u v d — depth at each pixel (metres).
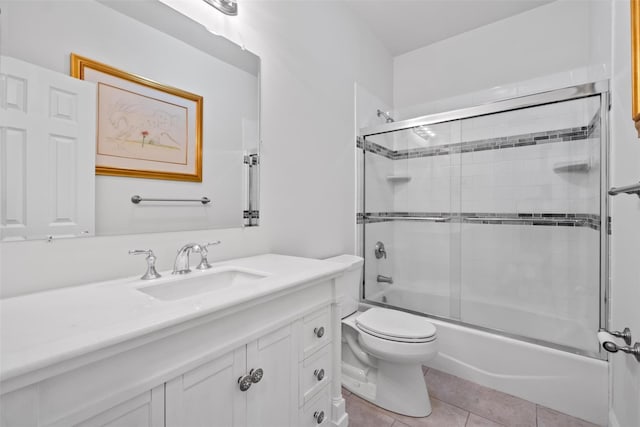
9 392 0.44
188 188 1.17
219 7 1.26
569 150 1.86
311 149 1.81
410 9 2.21
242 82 1.38
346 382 1.75
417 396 1.50
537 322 1.96
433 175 2.37
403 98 2.81
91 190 0.91
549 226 1.95
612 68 1.43
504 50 2.33
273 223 1.54
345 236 2.11
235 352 0.79
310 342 1.08
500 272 2.13
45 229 0.82
